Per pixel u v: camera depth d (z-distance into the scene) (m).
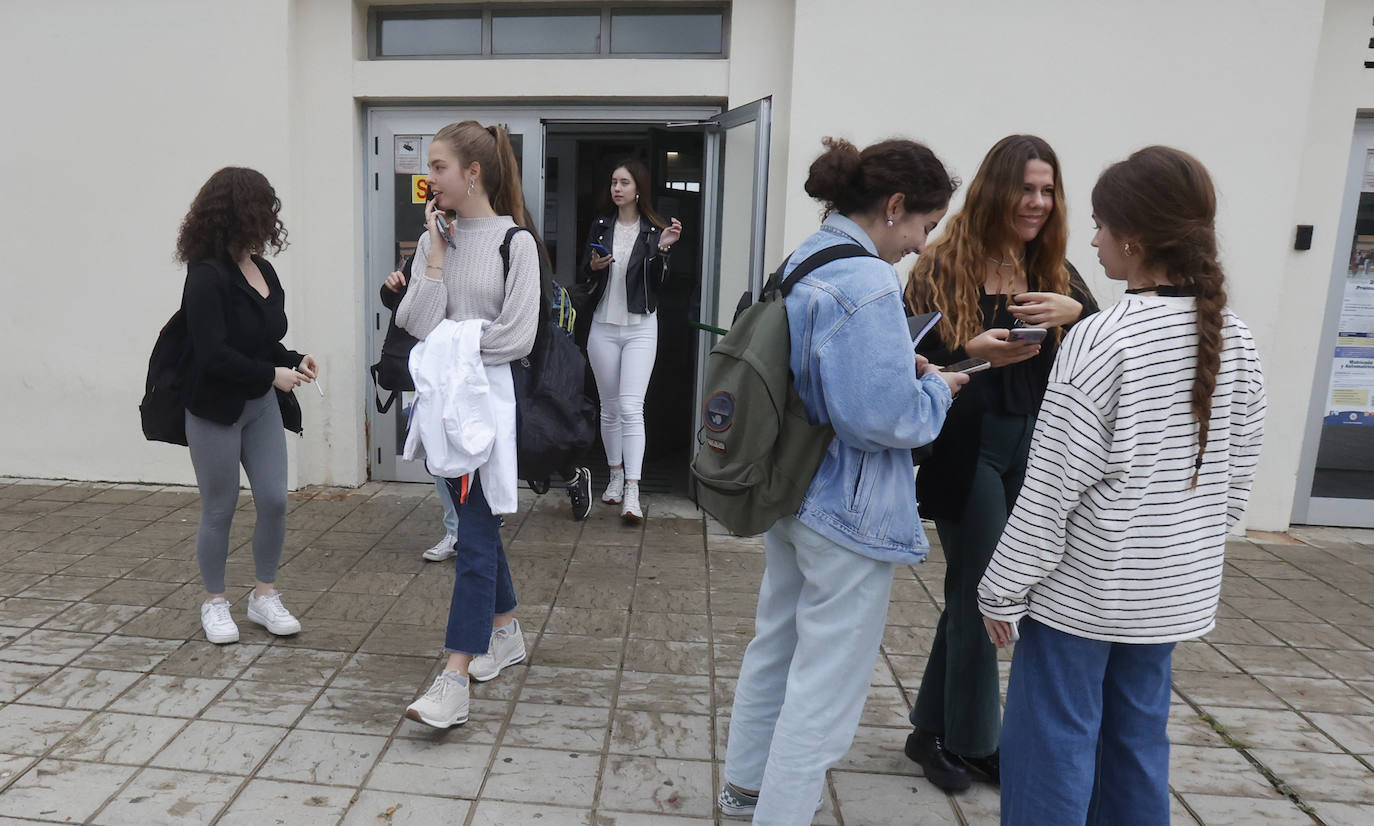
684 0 4.75
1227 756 2.69
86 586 3.69
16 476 5.25
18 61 4.85
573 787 2.40
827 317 1.77
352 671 3.03
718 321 4.95
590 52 4.89
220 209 2.81
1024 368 2.19
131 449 5.18
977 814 2.35
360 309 5.09
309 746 2.56
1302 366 4.73
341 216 4.93
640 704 2.87
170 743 2.55
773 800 1.92
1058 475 1.62
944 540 2.33
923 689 2.49
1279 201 4.44
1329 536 4.90
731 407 1.84
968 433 2.17
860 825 2.29
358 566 4.00
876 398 1.71
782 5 4.61
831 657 1.90
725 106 4.84
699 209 5.36
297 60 4.82
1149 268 1.65
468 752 2.55
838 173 1.88
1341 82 4.52
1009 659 3.29
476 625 2.61
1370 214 4.77
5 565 3.90
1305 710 2.99
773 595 2.14
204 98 4.78
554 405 2.71
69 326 5.07
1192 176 1.59
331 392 5.10
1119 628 1.64
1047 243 2.23
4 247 5.02
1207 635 3.59
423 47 4.98
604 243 4.77
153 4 4.73
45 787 2.32
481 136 2.64
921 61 4.48
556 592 3.78
